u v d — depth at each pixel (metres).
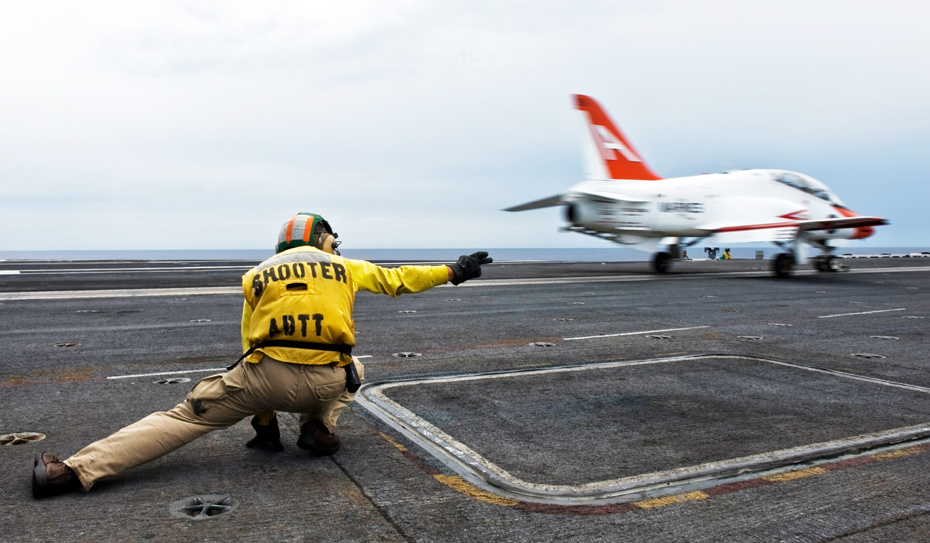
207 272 23.39
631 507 3.02
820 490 3.26
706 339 8.45
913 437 4.18
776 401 5.14
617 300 13.50
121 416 4.48
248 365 3.17
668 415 4.68
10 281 17.86
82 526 2.71
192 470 3.41
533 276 21.83
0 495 3.03
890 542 2.69
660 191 21.31
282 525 2.76
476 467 3.52
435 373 6.10
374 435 4.09
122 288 15.52
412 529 2.75
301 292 3.17
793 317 10.86
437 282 3.46
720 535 2.74
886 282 19.33
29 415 4.47
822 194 24.75
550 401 5.07
